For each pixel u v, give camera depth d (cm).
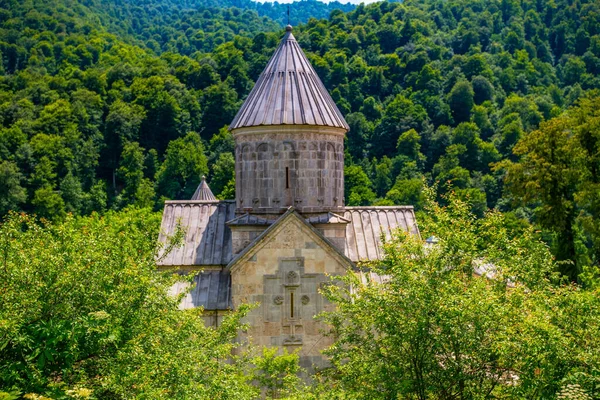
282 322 2856
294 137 2994
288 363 2611
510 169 5128
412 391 1864
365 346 1984
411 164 10644
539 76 14588
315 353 2858
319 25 15712
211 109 12444
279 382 2656
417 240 2075
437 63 13650
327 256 2869
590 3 16712
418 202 9656
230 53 14250
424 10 18025
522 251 2070
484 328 1792
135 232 2264
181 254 3050
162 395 1725
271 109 2995
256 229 2986
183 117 12088
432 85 12662
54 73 15238
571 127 4919
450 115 12119
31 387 1702
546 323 1750
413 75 13162
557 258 5003
